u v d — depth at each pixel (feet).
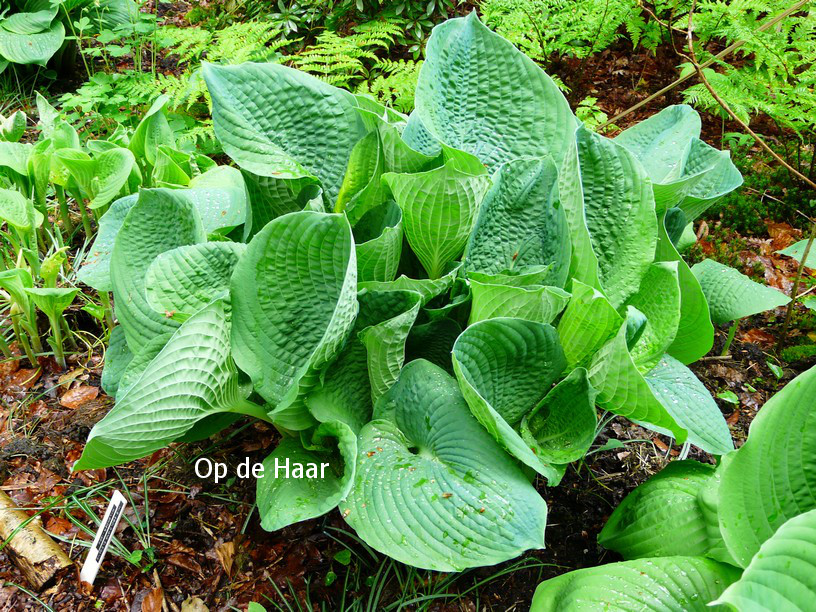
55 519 4.22
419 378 3.64
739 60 8.59
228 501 4.31
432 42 4.34
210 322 3.40
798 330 5.76
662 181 4.78
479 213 3.87
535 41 7.81
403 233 4.24
